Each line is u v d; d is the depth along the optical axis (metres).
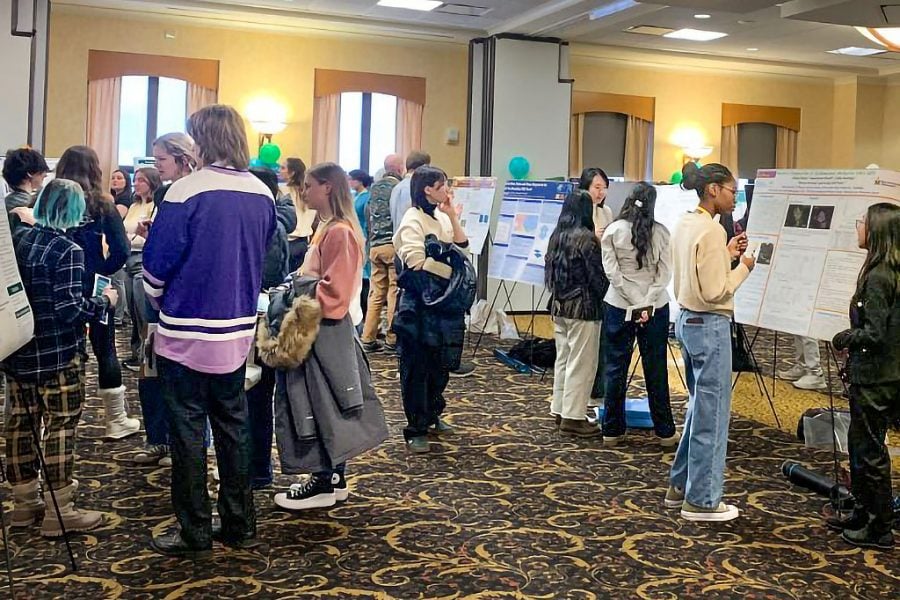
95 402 5.66
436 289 4.67
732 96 13.91
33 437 3.29
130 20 10.78
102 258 4.13
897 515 3.83
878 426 3.50
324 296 3.51
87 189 4.03
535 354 7.29
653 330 4.91
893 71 13.57
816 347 6.77
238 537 3.32
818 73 13.91
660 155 13.59
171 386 3.13
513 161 10.55
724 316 3.71
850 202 4.46
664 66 13.38
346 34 11.52
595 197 5.80
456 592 3.01
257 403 4.00
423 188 4.64
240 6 10.16
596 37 11.47
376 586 3.03
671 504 4.01
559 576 3.18
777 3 7.65
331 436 3.59
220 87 11.17
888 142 14.29
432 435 5.18
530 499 4.06
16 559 3.15
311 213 6.35
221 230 3.06
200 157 3.16
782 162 14.42
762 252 4.89
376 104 12.03
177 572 3.09
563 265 5.16
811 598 3.04
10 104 8.91
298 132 11.52
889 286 3.41
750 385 6.94
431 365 4.93
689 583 3.15
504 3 9.57
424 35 11.34
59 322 3.25
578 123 13.09
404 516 3.77
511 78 10.90
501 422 5.53
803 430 5.26
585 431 5.24
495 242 7.86
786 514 3.94
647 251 4.80
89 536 3.40
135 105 11.05
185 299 3.06
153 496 3.88
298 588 2.99
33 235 3.22
